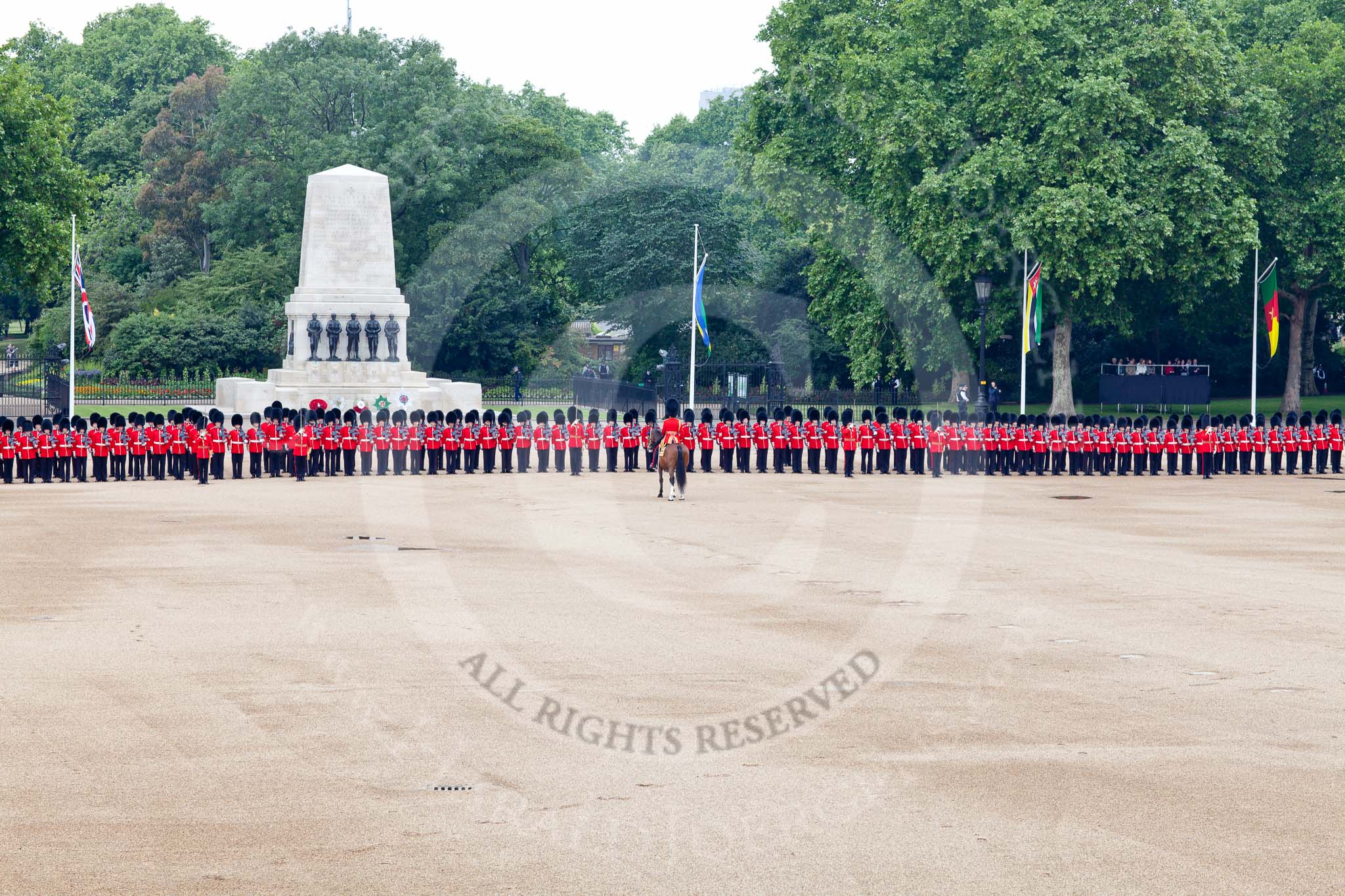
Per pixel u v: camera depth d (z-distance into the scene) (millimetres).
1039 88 68562
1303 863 11227
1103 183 67062
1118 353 88188
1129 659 18688
